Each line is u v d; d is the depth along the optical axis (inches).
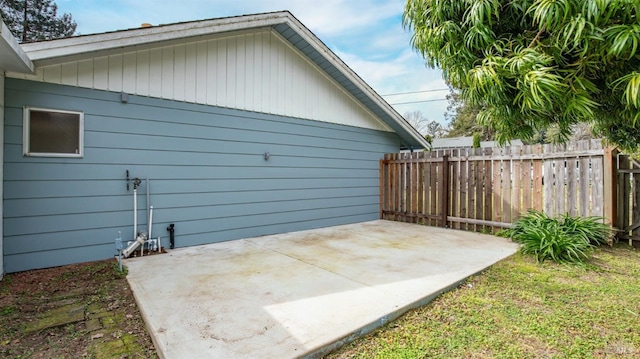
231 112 213.2
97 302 113.3
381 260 162.9
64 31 672.4
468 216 251.8
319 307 104.8
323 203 270.2
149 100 180.1
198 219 198.4
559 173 206.7
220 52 208.1
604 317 101.6
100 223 165.0
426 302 113.3
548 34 54.1
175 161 189.3
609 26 45.7
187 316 98.4
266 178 232.1
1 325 96.3
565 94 53.2
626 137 73.2
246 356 76.7
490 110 69.1
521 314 104.1
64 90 155.2
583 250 167.3
